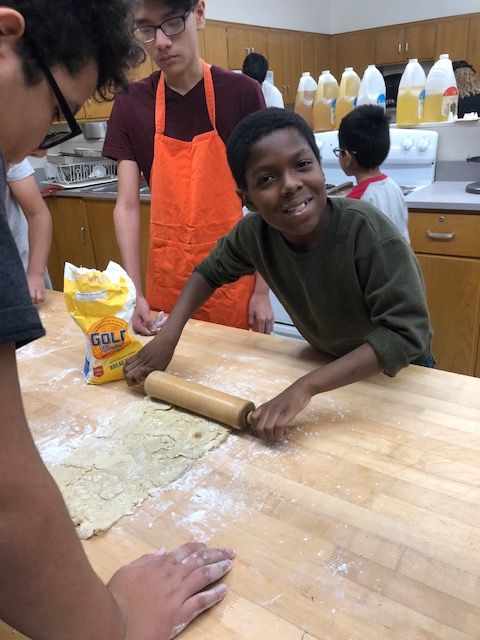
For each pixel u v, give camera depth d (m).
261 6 4.62
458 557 0.57
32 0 0.45
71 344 1.21
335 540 0.61
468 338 2.25
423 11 5.03
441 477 0.69
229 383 0.98
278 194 0.86
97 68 0.55
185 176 1.52
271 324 1.58
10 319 0.37
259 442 0.81
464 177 2.58
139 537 0.64
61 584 0.41
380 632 0.50
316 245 0.93
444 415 0.83
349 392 0.91
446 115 2.55
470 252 2.15
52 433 0.87
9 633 0.53
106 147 1.59
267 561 0.58
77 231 3.20
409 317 0.86
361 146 1.85
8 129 0.49
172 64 1.38
